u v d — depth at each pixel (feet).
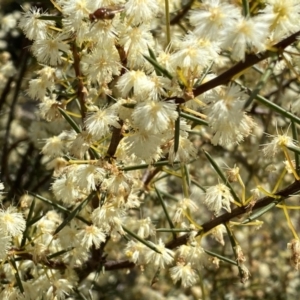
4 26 1.80
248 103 0.73
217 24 0.77
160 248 1.07
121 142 0.97
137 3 0.85
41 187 1.71
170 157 0.91
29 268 1.19
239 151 1.69
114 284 1.84
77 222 1.12
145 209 1.51
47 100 1.03
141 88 0.83
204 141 1.53
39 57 0.93
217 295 1.85
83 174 0.94
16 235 0.99
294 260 0.93
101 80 0.90
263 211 0.94
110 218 0.99
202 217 1.77
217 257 1.05
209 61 0.86
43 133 1.32
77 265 1.12
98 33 0.86
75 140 0.91
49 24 0.95
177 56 0.82
